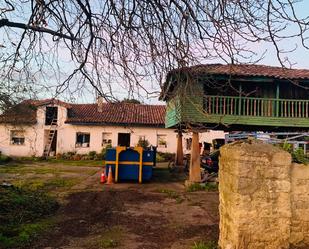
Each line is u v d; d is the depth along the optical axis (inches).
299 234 233.9
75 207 415.2
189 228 321.4
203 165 703.7
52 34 205.6
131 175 650.8
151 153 663.1
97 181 657.6
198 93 194.9
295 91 633.0
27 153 1234.0
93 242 279.1
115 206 424.2
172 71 189.9
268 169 229.5
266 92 623.5
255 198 227.3
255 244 226.1
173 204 441.7
